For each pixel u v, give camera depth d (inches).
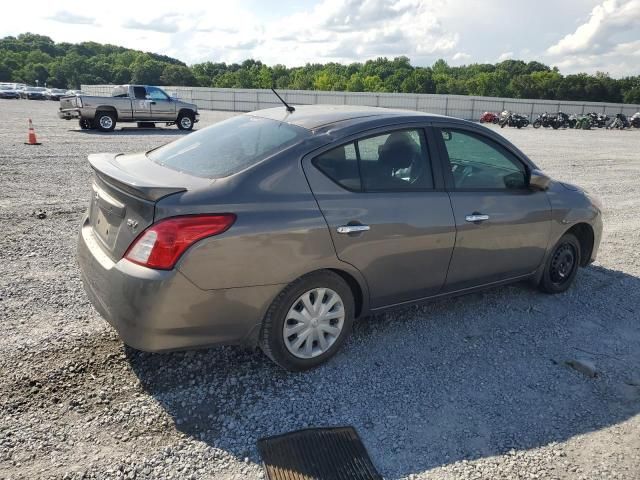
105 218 131.0
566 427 123.7
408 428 120.0
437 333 165.6
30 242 228.4
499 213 165.6
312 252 128.4
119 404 121.4
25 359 135.3
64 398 122.0
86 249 134.0
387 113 155.5
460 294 168.1
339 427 118.4
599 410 131.1
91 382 128.5
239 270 119.7
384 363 146.4
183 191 117.6
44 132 723.4
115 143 618.8
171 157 145.9
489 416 126.0
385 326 167.5
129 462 104.6
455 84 4628.4
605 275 225.8
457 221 154.7
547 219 181.3
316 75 4822.8
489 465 109.8
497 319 177.9
